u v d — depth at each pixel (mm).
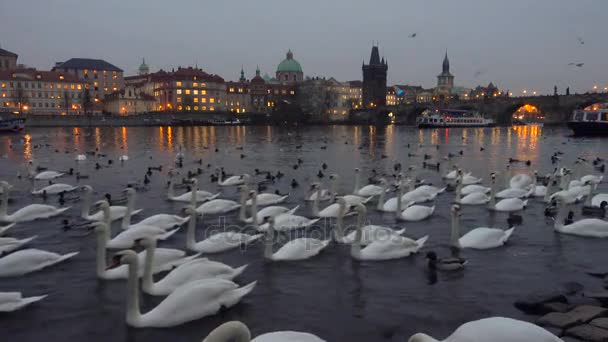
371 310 11984
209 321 11195
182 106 184750
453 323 11281
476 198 23719
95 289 13133
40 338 10719
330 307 12141
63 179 33594
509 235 17266
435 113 171750
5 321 11461
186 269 12570
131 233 16734
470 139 87500
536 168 41250
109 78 190750
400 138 92062
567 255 15750
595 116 90562
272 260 15234
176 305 11000
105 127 147000
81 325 11211
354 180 33281
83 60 189500
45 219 20656
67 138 86750
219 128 145875
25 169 38969
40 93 167625
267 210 20734
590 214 21297
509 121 159250
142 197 26406
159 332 10711
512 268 14656
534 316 11508
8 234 18391
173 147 66312
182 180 31312
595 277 13898
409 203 23125
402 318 11562
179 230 19078
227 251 16281
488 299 12523
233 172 38219
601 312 11031
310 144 74688
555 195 23031
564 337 10062
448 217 21188
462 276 14047
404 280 13805
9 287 13328
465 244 16484
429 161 46469
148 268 12242
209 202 22172
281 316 11641
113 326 11117
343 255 15844
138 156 52344
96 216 20375
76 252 16016
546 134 104562
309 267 14812
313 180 33062
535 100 145375
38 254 14633
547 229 18875
